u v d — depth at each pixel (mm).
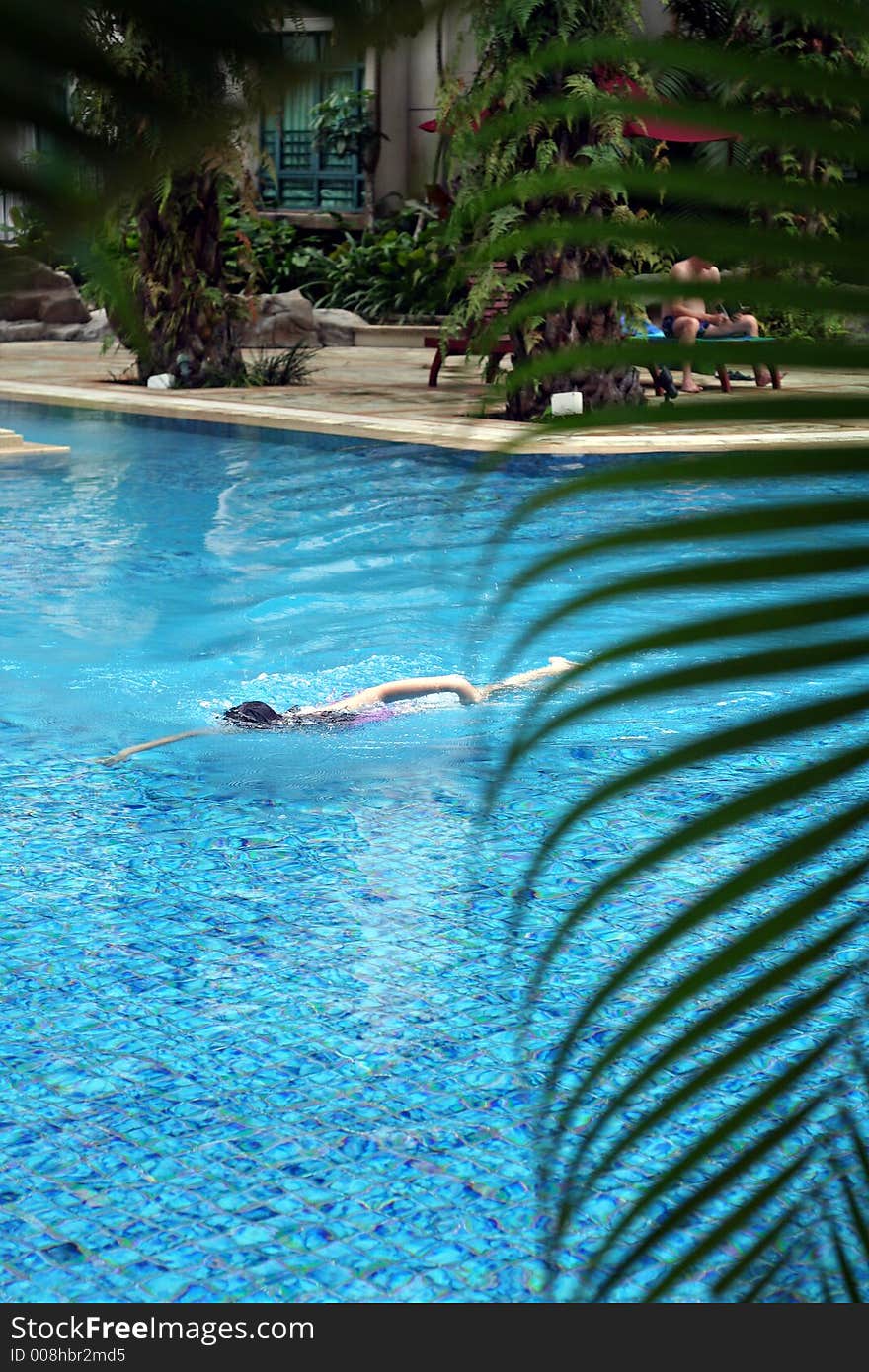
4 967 3846
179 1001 3666
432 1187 2881
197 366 16406
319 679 6844
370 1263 2645
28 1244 2701
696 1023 643
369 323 23922
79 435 13945
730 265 538
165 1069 3342
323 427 12867
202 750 5785
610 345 556
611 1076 3154
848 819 606
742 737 583
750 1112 684
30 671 6883
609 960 3805
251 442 13375
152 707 6395
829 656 540
